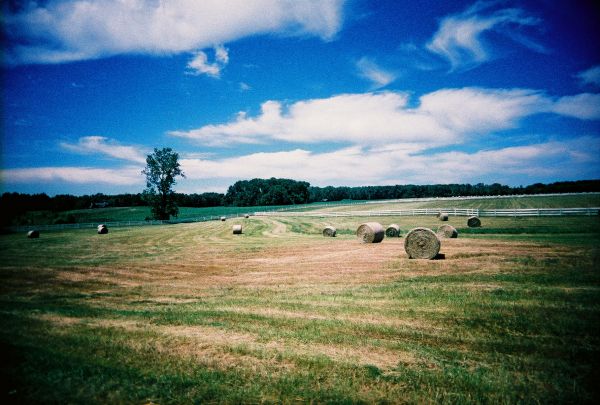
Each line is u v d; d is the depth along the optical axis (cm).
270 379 495
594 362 518
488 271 1135
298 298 925
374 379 489
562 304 771
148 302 931
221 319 762
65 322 754
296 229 3375
